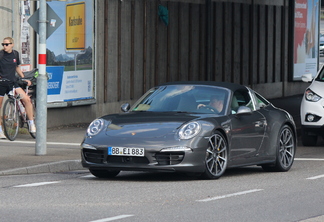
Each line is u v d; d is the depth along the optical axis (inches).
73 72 1309.1
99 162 724.0
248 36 1897.1
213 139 737.0
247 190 669.3
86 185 695.7
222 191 659.4
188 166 708.0
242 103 806.5
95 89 1371.8
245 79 1889.8
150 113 772.6
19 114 1096.8
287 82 2053.4
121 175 793.6
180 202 594.6
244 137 780.6
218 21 1784.0
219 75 1795.0
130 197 617.9
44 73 909.8
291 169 868.6
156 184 705.0
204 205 582.2
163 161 703.1
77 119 1338.6
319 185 713.0
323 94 1106.7
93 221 509.0
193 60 1704.0
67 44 1286.9
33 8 1206.9
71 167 844.6
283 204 597.6
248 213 552.7
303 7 2071.9
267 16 1950.1
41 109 908.0
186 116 749.3
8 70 1056.2
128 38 1481.3
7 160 850.1
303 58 2094.0
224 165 752.3
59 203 583.8
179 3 1637.6
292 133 866.8
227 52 1822.1
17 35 1178.0
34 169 804.0
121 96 1472.7
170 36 1611.7
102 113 1417.3
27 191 649.6
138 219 518.6
